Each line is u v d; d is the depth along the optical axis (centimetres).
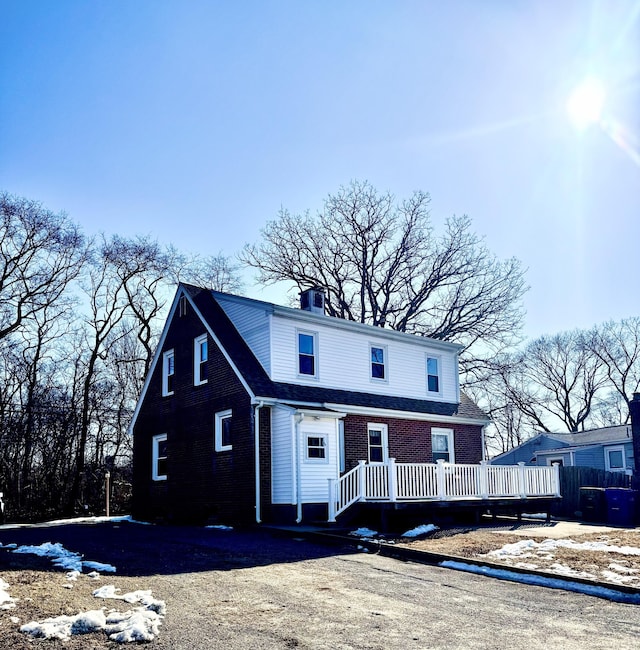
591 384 5341
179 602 791
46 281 3167
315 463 1816
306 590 887
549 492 2045
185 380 2214
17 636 613
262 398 1816
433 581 977
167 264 3625
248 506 1803
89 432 3497
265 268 3991
